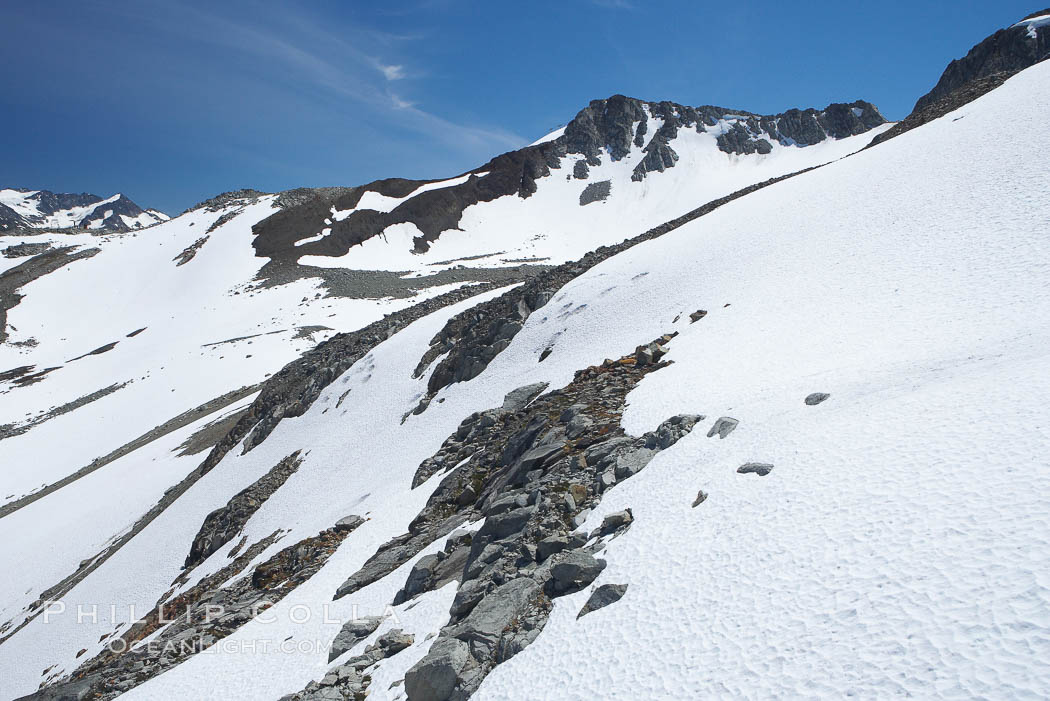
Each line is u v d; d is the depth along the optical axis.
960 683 8.57
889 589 10.69
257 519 47.09
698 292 36.59
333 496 43.06
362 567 27.88
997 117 40.81
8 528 69.38
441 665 14.76
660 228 60.09
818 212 40.06
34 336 133.38
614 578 15.28
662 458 20.11
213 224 176.00
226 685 22.22
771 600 11.91
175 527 54.34
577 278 51.19
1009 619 9.09
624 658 12.49
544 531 19.27
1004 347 18.45
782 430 18.16
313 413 59.56
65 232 199.38
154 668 27.30
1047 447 12.24
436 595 20.66
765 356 25.36
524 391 37.00
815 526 13.27
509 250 184.38
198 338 119.56
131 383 106.12
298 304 130.75
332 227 172.88
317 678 19.50
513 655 14.77
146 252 168.25
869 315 25.81
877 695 9.02
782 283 32.62
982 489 11.90
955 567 10.44
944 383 17.03
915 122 56.47
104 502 68.69
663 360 29.47
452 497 30.31
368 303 131.75
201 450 72.44
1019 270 24.58
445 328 56.69
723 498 16.08
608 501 19.30
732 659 11.02
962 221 30.81
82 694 27.48
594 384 30.48
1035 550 9.96
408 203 191.38
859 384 19.55
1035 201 29.36
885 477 13.70
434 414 45.59
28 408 103.00
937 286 26.03
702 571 13.79
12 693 40.56
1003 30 108.12
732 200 58.16
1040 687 7.98
